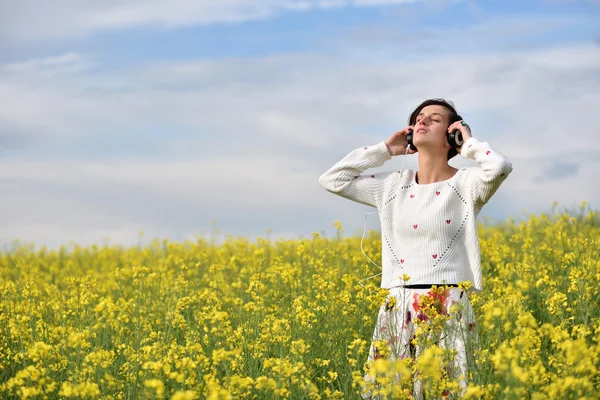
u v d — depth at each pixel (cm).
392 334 457
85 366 464
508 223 1150
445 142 489
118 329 612
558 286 664
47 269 1158
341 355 522
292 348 463
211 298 670
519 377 351
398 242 489
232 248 1099
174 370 473
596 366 418
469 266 478
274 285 752
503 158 455
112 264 1147
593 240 791
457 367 432
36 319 656
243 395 417
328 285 612
